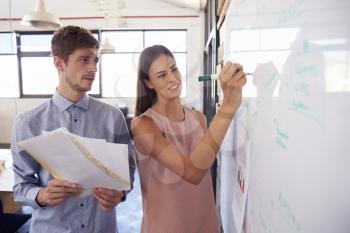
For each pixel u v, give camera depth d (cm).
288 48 44
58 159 84
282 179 46
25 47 552
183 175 78
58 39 98
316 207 33
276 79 50
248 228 76
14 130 102
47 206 100
